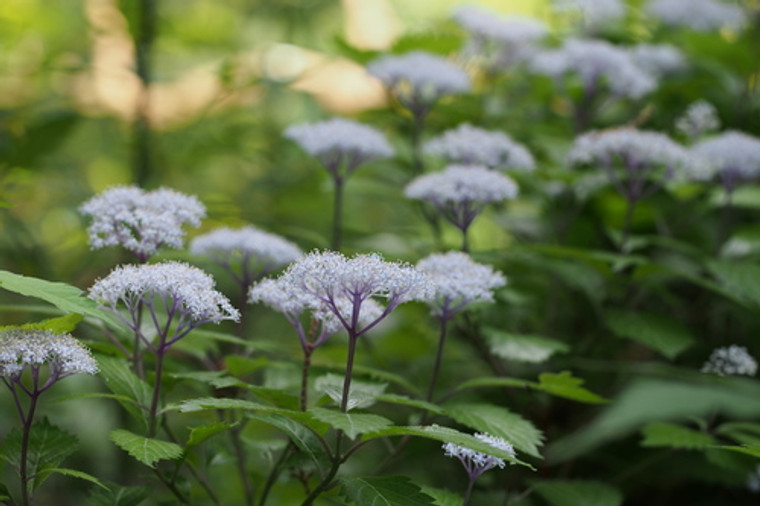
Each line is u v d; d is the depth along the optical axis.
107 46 1.47
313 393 1.15
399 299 1.01
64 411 1.32
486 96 1.43
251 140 1.54
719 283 1.30
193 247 1.13
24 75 1.46
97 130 1.53
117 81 1.48
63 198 1.37
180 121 1.47
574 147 1.29
